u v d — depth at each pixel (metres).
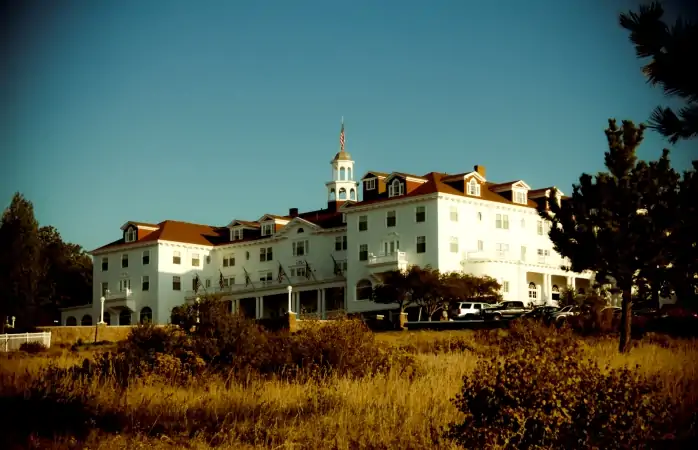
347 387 25.42
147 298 103.69
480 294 77.69
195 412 23.16
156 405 23.78
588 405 16.58
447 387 24.59
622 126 40.28
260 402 24.25
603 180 39.72
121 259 106.88
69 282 123.50
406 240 84.88
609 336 46.31
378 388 25.59
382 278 85.62
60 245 124.06
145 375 28.75
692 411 19.58
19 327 67.25
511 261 84.25
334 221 96.25
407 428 19.91
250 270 102.56
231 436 19.95
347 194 103.25
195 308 35.22
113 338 65.06
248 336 33.47
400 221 85.62
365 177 91.69
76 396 22.98
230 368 31.17
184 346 32.56
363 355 31.88
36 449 18.91
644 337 45.09
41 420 21.17
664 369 26.50
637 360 30.19
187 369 30.95
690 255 17.31
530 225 90.50
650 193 38.16
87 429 20.59
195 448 19.22
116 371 29.70
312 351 32.03
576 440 16.47
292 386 27.23
